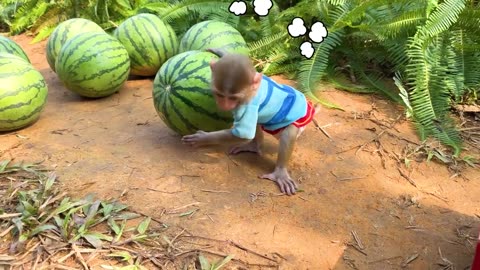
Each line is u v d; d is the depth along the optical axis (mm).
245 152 3693
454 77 4516
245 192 3250
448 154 3793
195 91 3473
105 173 3359
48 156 3557
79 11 6449
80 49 4316
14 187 3156
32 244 2719
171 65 3607
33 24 6547
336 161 3635
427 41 4398
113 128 4012
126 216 2947
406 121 4242
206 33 4809
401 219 3076
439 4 4504
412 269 2711
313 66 4773
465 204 3254
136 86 4934
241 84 2924
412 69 4461
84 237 2754
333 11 5117
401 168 3604
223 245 2787
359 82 4910
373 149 3807
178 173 3398
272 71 5051
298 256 2746
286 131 3305
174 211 3031
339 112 4355
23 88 3803
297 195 3244
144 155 3598
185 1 5715
